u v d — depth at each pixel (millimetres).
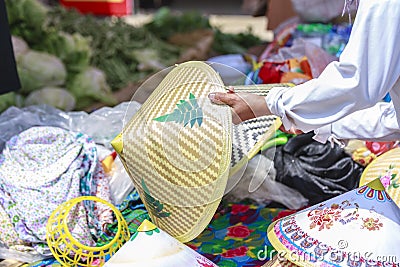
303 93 1439
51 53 3375
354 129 1791
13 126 2393
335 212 1586
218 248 1968
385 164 1666
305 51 2648
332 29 3141
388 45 1336
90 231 1966
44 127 2176
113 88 3812
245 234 2047
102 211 2031
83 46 3482
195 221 1661
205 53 4387
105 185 2111
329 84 1395
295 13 3594
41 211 1938
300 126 1499
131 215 2070
